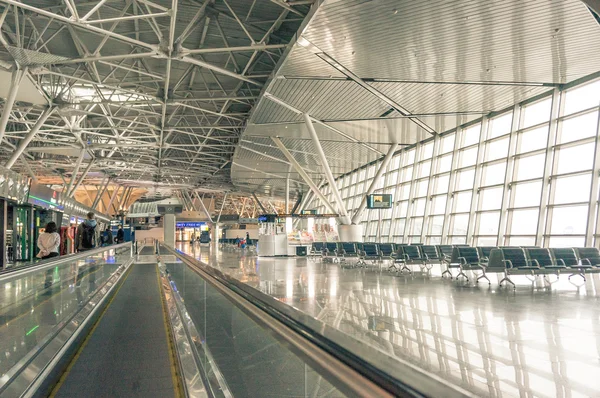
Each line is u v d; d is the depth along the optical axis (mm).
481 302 11312
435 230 30172
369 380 1775
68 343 6184
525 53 18219
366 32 16438
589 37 16750
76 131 40156
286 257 34656
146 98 33469
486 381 5242
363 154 39125
